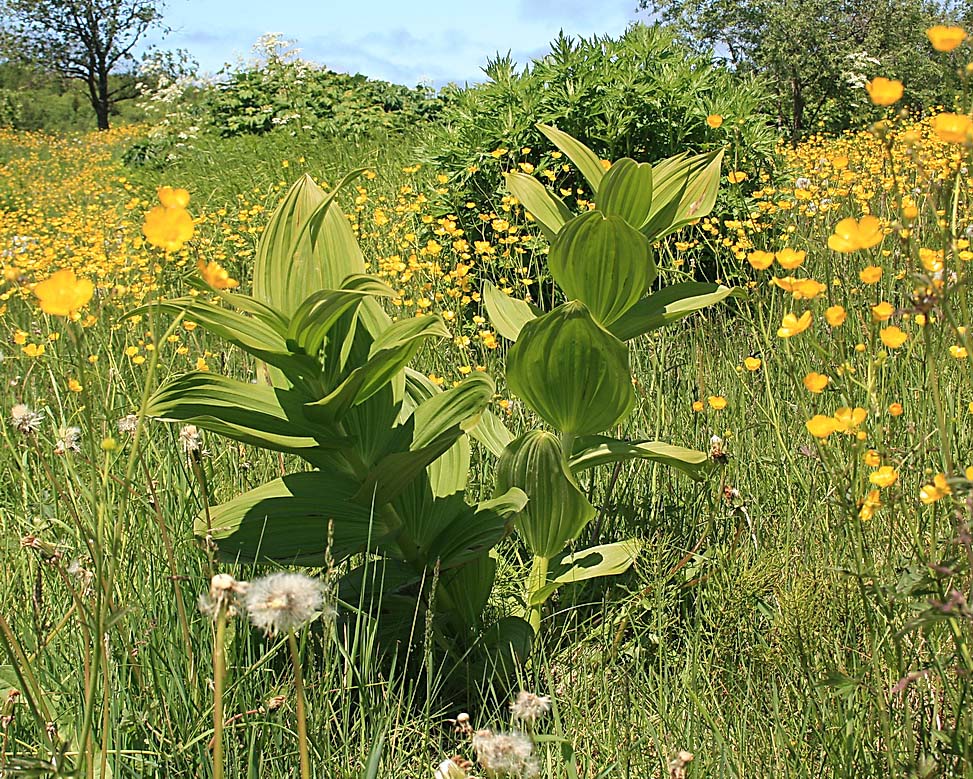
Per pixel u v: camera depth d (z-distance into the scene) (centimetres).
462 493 265
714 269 518
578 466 273
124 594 214
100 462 282
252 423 228
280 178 871
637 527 294
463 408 245
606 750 198
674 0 2236
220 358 416
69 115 3975
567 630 262
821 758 190
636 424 345
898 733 183
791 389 344
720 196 513
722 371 381
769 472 300
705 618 241
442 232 516
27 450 310
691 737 190
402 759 202
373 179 769
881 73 1916
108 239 635
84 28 3366
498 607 279
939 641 205
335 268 241
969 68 159
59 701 205
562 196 509
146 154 1241
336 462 246
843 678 167
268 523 236
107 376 358
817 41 1947
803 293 174
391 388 249
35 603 189
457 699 243
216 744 124
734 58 2159
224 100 1271
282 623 119
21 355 414
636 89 523
